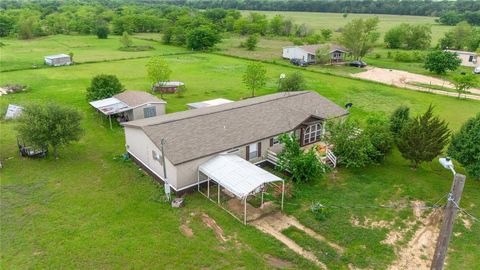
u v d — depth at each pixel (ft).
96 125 122.11
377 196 79.36
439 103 158.20
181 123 86.74
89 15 488.85
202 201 77.00
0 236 64.54
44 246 62.08
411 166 94.38
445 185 84.48
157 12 530.68
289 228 68.23
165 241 63.77
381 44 355.97
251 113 96.94
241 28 419.95
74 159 96.89
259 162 92.43
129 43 310.45
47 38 365.40
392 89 181.47
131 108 122.21
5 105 140.56
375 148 93.45
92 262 58.59
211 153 80.69
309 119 100.27
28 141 91.66
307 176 83.05
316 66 245.24
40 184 83.25
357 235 66.33
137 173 89.15
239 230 67.15
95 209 73.20
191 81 189.98
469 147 82.53
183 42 332.19
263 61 253.03
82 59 248.93
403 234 67.10
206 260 59.47
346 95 167.84
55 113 93.25
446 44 318.04
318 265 59.11
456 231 67.62
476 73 229.45
